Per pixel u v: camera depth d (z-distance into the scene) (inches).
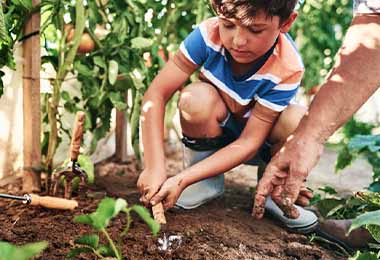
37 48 67.3
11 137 74.5
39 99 68.4
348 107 58.4
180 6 88.4
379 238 55.4
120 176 84.7
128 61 76.8
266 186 58.4
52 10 69.2
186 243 57.7
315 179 96.4
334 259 59.4
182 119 66.7
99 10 76.9
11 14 63.4
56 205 55.9
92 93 73.9
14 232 57.6
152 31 83.4
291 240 63.1
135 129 77.5
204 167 62.0
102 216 38.6
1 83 64.2
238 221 66.7
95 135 78.0
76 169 65.3
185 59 65.2
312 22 120.2
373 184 70.3
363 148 78.8
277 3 54.9
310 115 59.0
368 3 60.8
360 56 59.1
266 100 63.5
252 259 56.4
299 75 64.2
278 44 63.9
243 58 58.8
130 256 53.5
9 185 73.5
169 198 60.9
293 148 58.1
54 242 55.1
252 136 64.0
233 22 55.8
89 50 74.4
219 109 66.6
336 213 70.1
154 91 65.0
